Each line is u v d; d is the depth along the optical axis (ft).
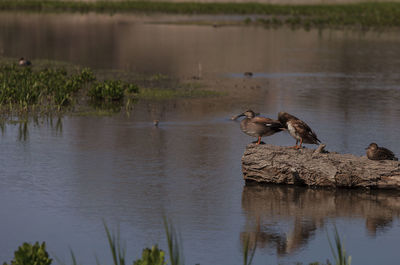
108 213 38.50
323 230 36.24
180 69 112.06
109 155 52.19
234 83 96.53
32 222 36.86
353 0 315.78
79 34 172.14
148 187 43.91
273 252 32.99
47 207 39.45
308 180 44.75
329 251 33.19
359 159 44.39
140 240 34.27
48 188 43.21
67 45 146.51
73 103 76.54
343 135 60.18
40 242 33.91
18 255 27.07
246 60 126.41
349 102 79.92
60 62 115.85
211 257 32.19
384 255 32.73
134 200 41.04
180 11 268.00
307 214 38.96
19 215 37.96
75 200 40.81
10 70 98.43
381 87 93.86
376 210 39.78
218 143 57.31
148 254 26.35
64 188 43.27
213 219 37.78
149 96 83.25
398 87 94.07
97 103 77.25
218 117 69.62
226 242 34.24
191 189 43.68
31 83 80.43
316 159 44.45
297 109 74.43
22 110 70.03
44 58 121.80
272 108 75.00
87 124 64.54
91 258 31.91
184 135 60.29
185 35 174.91
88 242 34.01
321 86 94.12
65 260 31.58
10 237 34.55
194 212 38.99
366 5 274.36
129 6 275.39
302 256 32.48
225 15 258.78
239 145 56.65
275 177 45.19
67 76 96.99
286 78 102.83
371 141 57.62
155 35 173.58
